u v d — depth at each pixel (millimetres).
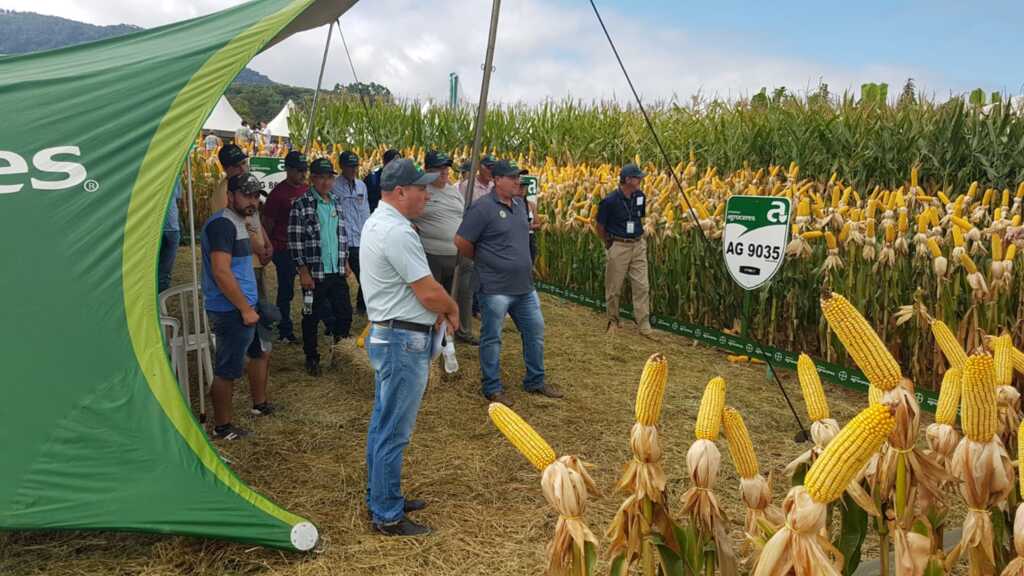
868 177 9117
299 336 7293
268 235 6715
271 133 20500
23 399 3113
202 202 12812
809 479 1381
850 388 6180
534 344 5676
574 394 5812
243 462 4312
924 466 1739
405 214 3383
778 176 9766
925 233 5887
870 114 9227
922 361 5922
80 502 3139
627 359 6953
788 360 6758
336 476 4172
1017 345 5410
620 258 7652
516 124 14547
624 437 4949
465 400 5523
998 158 7812
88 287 3197
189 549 3260
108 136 3279
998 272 5305
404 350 3379
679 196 8297
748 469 1896
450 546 3443
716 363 6934
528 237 5566
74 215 3207
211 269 4289
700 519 1934
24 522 3096
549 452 1837
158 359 3244
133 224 3252
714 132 10930
